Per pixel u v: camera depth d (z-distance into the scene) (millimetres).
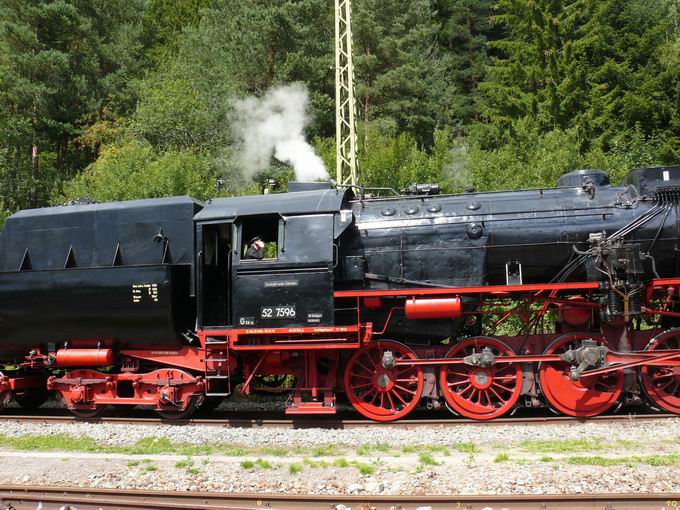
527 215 8711
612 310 7992
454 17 41562
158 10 42812
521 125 19609
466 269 8695
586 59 26625
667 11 30891
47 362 9523
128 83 31172
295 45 25469
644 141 23406
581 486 5480
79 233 9648
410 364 8578
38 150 28203
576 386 8375
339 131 18719
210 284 9258
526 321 8789
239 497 5465
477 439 7539
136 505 5418
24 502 5637
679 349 8156
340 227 8656
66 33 28656
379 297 8703
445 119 34562
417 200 9414
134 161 20734
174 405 9062
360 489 5699
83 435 8484
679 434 7344
